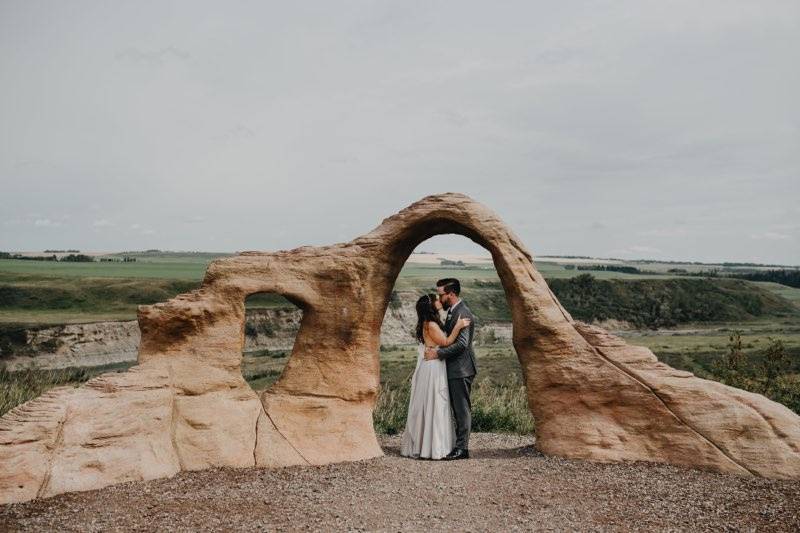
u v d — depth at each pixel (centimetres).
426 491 866
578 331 1112
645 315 7212
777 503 820
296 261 1141
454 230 1181
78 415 912
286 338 5088
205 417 1026
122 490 859
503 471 970
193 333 1066
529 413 1631
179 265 12762
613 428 1050
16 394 1573
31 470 836
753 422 986
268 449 1030
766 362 1733
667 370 1071
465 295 7319
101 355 4159
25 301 5562
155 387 1005
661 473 956
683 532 723
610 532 721
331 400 1116
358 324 1137
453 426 1101
